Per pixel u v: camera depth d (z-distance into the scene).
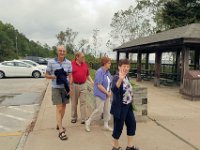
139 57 9.79
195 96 5.50
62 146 2.82
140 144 2.87
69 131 3.30
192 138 3.06
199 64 9.36
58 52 3.06
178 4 16.70
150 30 22.22
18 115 4.40
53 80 3.05
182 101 5.43
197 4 16.67
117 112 2.46
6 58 44.97
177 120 3.83
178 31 7.35
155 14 21.34
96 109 3.24
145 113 3.71
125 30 22.62
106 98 3.23
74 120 3.67
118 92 2.45
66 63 3.11
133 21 22.47
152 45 8.02
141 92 3.66
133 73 11.17
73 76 3.51
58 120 3.08
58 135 3.15
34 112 4.64
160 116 4.07
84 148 2.76
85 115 3.62
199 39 6.21
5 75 11.59
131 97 2.51
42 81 10.03
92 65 12.35
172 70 11.12
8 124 3.81
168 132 3.27
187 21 16.23
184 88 5.78
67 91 3.07
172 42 6.73
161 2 20.94
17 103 5.48
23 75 11.70
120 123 2.52
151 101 5.40
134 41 11.55
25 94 6.70
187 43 6.39
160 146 2.82
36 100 5.84
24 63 11.82
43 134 3.21
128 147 2.64
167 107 4.79
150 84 8.68
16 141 3.00
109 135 3.15
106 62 3.16
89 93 4.16
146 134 3.18
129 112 2.57
